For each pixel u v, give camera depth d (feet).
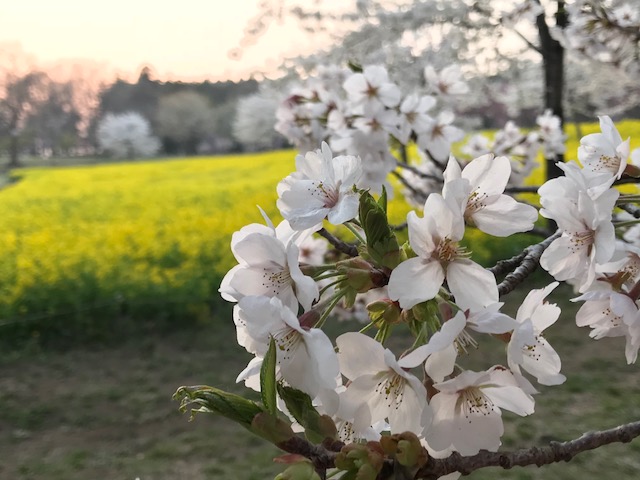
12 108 110.22
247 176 67.26
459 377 2.48
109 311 25.89
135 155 113.80
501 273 3.89
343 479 2.42
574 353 20.57
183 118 113.80
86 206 51.47
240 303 2.55
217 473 15.01
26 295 25.95
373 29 24.95
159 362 22.98
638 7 12.03
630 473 13.51
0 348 24.32
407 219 2.58
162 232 39.68
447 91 12.20
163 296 26.73
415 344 2.68
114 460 15.98
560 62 20.95
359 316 13.02
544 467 13.92
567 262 3.12
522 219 2.84
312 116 10.53
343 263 2.84
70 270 28.84
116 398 19.77
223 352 23.88
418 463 2.41
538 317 2.77
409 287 2.55
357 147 9.33
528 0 14.92
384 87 9.41
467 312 2.52
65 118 118.42
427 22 24.21
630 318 3.33
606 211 2.99
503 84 33.65
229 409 2.43
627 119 40.91
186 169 78.23
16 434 17.61
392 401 2.60
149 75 122.52
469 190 2.70
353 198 2.82
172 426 17.83
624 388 17.74
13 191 63.00
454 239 2.57
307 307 2.69
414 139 10.21
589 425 15.70
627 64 13.14
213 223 40.32
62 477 15.30
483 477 13.65
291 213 2.86
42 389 20.67
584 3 11.43
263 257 2.77
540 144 14.51
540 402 17.19
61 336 25.31
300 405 2.50
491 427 2.59
